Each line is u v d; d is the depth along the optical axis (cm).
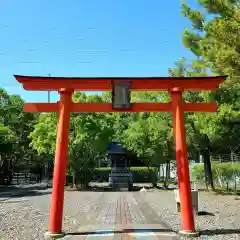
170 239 784
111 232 869
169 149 2672
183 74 1956
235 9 1037
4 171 3303
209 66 1186
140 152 2800
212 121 1680
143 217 1152
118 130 3522
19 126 3478
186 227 831
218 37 1031
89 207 1476
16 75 902
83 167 2841
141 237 802
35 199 1883
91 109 937
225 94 1391
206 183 2380
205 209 1377
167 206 1495
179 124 905
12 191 2483
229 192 2186
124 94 908
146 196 2075
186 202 848
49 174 4119
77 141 2494
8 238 820
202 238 800
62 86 929
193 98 1933
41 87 930
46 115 2745
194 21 1216
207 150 2330
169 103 941
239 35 991
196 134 2095
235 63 1005
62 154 888
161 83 933
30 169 4038
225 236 822
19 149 3412
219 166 2712
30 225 1010
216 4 1003
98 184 3625
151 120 2417
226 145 2073
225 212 1284
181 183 865
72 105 941
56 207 850
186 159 883
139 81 926
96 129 2617
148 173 4188
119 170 2928
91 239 785
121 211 1323
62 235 827
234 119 1630
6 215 1237
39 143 2642
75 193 2362
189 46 1220
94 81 923
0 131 2692
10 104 3275
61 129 904
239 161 2533
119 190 2706
